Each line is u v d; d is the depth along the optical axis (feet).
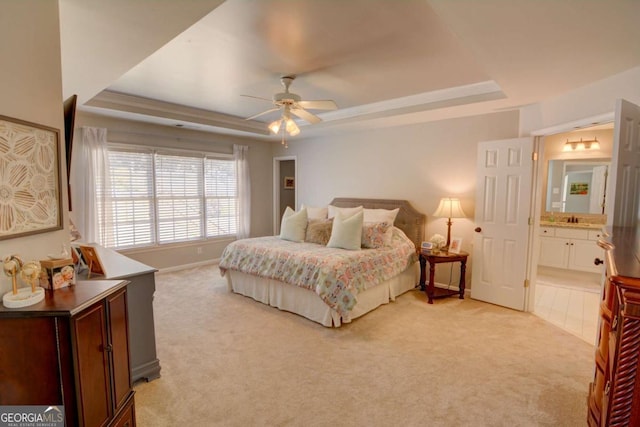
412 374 7.82
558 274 16.85
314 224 14.12
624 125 7.03
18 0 4.32
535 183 11.70
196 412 6.48
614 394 3.23
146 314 7.56
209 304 12.50
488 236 12.71
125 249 15.49
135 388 7.24
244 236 20.45
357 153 17.58
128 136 15.24
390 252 12.80
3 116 4.07
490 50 6.88
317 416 6.37
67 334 3.97
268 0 6.28
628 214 7.37
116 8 5.21
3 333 3.82
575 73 8.25
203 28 7.44
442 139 14.40
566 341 9.61
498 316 11.50
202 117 15.97
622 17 5.44
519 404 6.73
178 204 17.48
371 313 11.70
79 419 4.11
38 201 4.68
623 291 3.12
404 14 6.78
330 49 8.56
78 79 8.75
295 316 11.37
